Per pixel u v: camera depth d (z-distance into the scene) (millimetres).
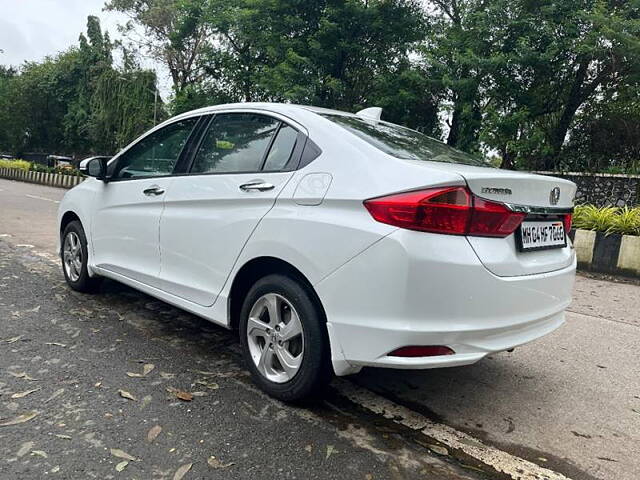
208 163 3314
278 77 17406
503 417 2844
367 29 17797
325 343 2572
